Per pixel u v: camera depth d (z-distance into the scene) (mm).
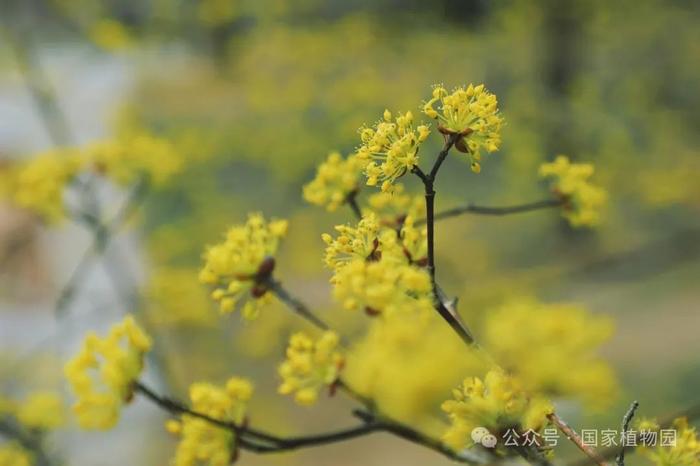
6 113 10359
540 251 9445
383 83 9422
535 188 9375
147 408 7598
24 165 6918
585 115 8945
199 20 10586
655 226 9531
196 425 2203
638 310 8836
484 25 10492
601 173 8484
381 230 2244
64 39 9938
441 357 2373
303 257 8539
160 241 9070
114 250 8969
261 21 10641
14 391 5941
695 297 9078
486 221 9562
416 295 1718
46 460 3949
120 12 10430
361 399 2227
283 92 9492
